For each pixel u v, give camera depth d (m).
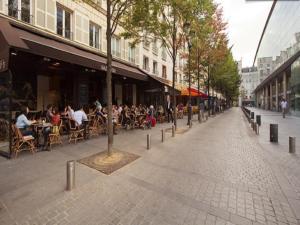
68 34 11.98
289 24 29.38
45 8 10.26
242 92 109.00
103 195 4.06
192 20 11.68
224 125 16.31
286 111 31.02
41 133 8.09
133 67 17.45
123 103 18.09
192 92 24.27
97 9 13.83
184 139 10.05
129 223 3.19
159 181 4.79
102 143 8.68
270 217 3.37
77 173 5.19
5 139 7.22
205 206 3.70
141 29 10.41
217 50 19.73
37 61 9.44
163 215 3.41
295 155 7.08
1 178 4.77
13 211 3.45
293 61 26.56
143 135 10.93
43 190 4.21
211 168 5.73
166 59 26.75
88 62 9.85
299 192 4.26
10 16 8.70
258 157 6.86
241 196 4.08
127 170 5.49
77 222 3.20
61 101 12.38
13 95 9.47
